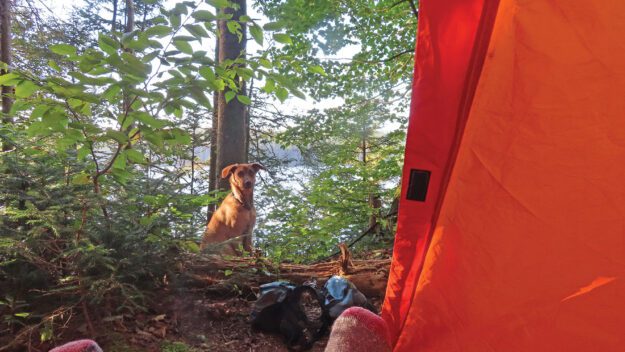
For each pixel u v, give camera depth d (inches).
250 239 231.0
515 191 44.8
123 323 107.2
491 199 46.6
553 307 42.9
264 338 116.3
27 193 100.7
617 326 40.1
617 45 39.1
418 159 53.1
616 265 40.0
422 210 55.0
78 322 100.2
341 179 249.3
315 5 259.4
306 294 135.8
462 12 47.6
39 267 97.2
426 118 51.4
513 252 44.8
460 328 49.9
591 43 40.1
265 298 122.6
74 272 99.5
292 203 242.7
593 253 41.0
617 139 39.8
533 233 43.8
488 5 46.7
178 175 142.3
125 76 85.7
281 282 130.6
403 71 293.7
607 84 39.8
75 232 100.3
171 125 99.3
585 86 40.7
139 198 122.0
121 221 113.8
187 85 94.7
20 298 95.7
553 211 42.7
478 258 47.5
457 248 50.0
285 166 460.4
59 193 102.6
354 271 147.0
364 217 239.5
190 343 107.0
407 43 288.8
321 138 310.5
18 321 88.2
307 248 204.5
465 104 49.7
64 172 110.7
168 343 102.0
